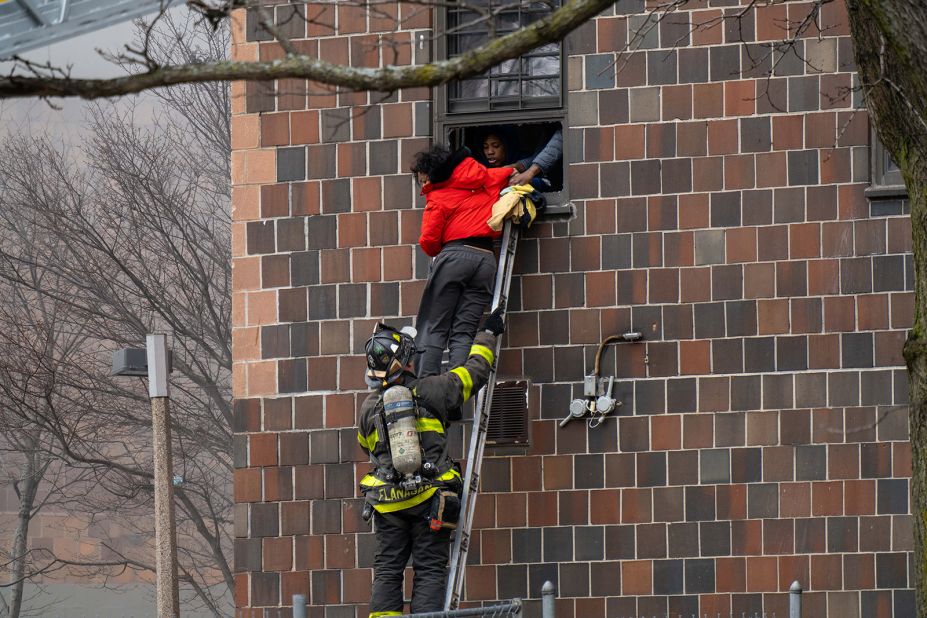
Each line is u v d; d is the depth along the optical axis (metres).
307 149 36.75
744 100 35.25
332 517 35.88
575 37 35.91
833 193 34.84
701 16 35.53
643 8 35.69
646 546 34.72
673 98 35.53
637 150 35.53
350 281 36.28
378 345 30.50
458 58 20.86
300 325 36.44
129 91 20.06
